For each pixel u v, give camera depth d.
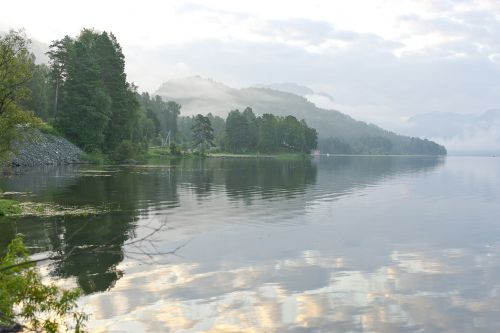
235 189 47.09
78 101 95.00
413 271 16.58
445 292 14.20
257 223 26.53
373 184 59.72
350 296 13.69
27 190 41.22
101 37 107.12
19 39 31.48
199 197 39.16
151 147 173.38
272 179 63.28
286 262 17.55
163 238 21.78
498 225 27.09
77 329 10.40
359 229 25.22
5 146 32.19
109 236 21.88
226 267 16.67
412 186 57.53
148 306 12.59
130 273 15.63
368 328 11.38
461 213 32.59
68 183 48.38
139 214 28.98
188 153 166.50
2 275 10.37
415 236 23.41
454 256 19.03
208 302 12.97
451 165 158.00
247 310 12.41
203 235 22.69
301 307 12.70
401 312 12.47
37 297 10.39
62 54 109.50
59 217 27.02
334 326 11.47
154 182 52.81
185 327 11.27
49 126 95.00
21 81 31.61
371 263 17.64
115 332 10.95
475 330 11.41
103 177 57.72
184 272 15.90
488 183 65.06
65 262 16.86
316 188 50.56
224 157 177.75
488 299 13.59
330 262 17.72
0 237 21.20
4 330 10.61
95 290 13.84
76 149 91.75
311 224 26.56
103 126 96.81
